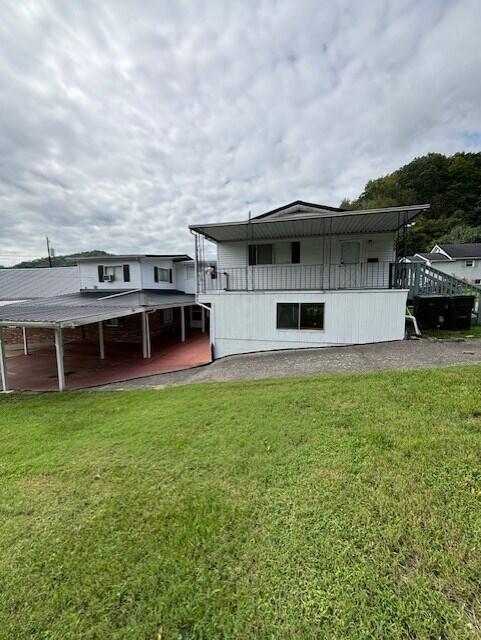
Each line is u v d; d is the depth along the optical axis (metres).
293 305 10.76
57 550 2.44
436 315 11.41
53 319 9.09
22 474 3.71
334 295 10.33
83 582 2.14
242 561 2.19
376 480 2.91
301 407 4.93
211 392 6.54
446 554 2.10
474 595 1.83
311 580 2.00
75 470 3.69
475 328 11.50
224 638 1.71
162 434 4.46
